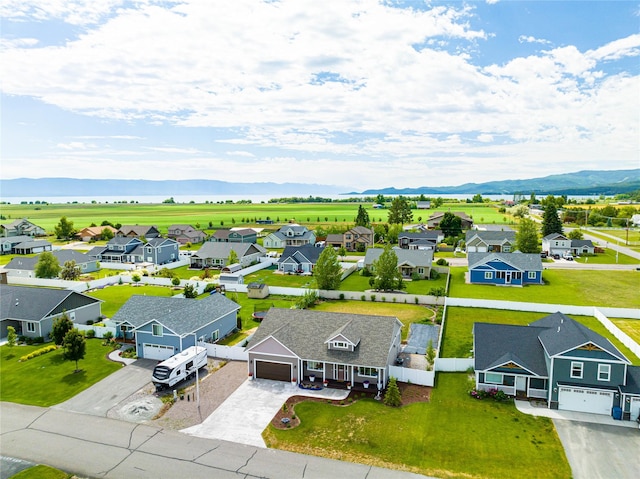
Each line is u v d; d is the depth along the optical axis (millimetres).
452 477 25062
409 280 79938
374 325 39625
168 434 29750
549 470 25609
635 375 32219
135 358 43125
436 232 122562
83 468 26109
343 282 77562
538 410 32656
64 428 30578
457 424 30656
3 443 28797
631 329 50094
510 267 75312
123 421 31469
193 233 136125
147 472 25625
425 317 55812
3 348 46406
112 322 46406
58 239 141750
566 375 32594
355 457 26969
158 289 73125
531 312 57719
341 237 120562
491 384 35156
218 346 43281
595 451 27469
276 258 102875
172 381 36188
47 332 49219
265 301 64875
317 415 32000
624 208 193000
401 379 37625
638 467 25891
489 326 39031
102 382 37844
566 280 78312
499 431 29766
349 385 36406
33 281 77062
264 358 38188
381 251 85312
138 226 137625
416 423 30797
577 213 172750
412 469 25797
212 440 28984
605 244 119000
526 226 100062
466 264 95312
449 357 42750
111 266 96375
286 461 26609
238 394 35531
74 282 73562
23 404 34062
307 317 41656
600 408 32031
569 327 35781
